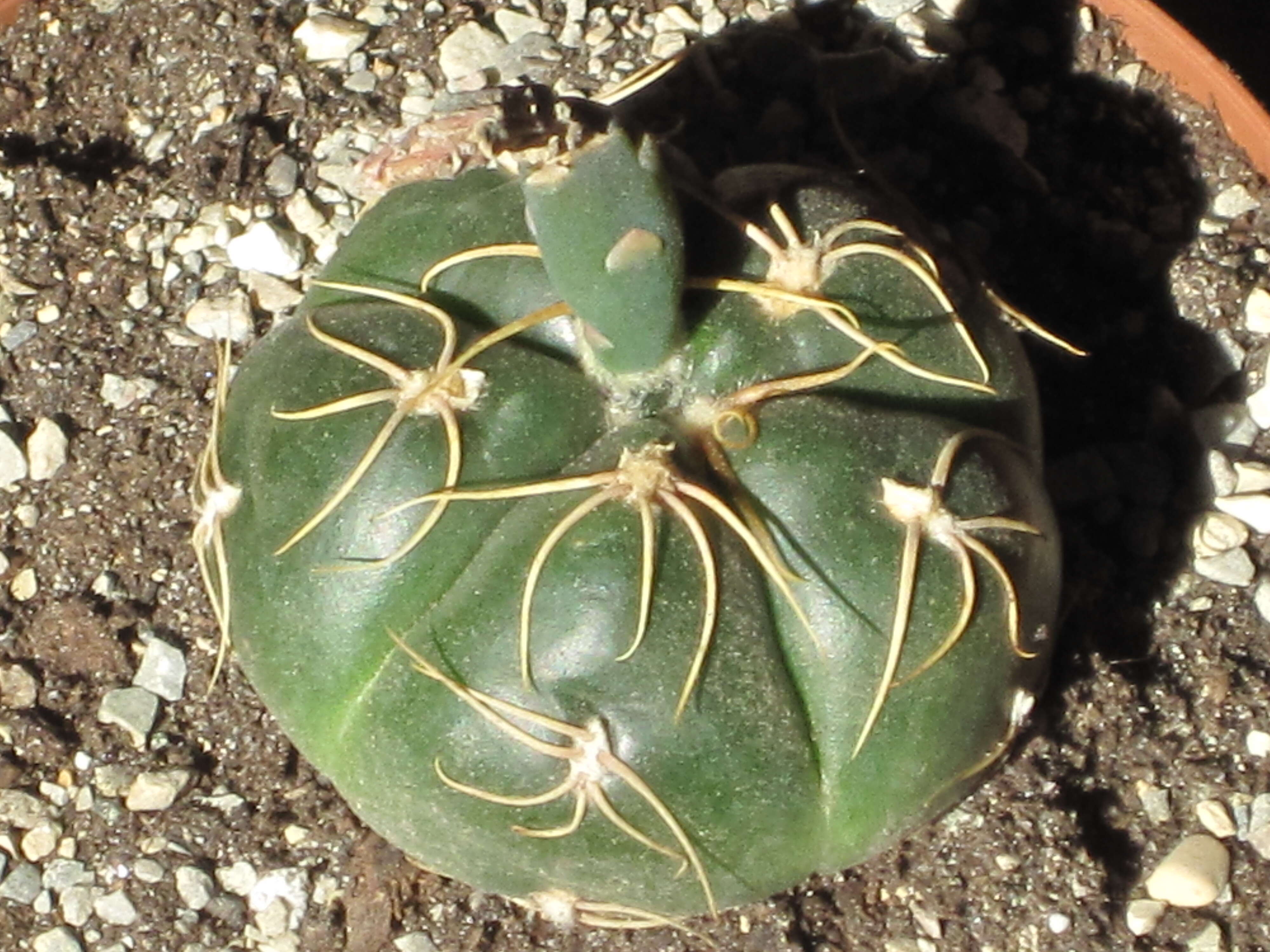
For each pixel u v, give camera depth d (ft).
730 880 0.55
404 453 0.54
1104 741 0.72
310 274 0.82
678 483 0.52
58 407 0.79
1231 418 0.79
